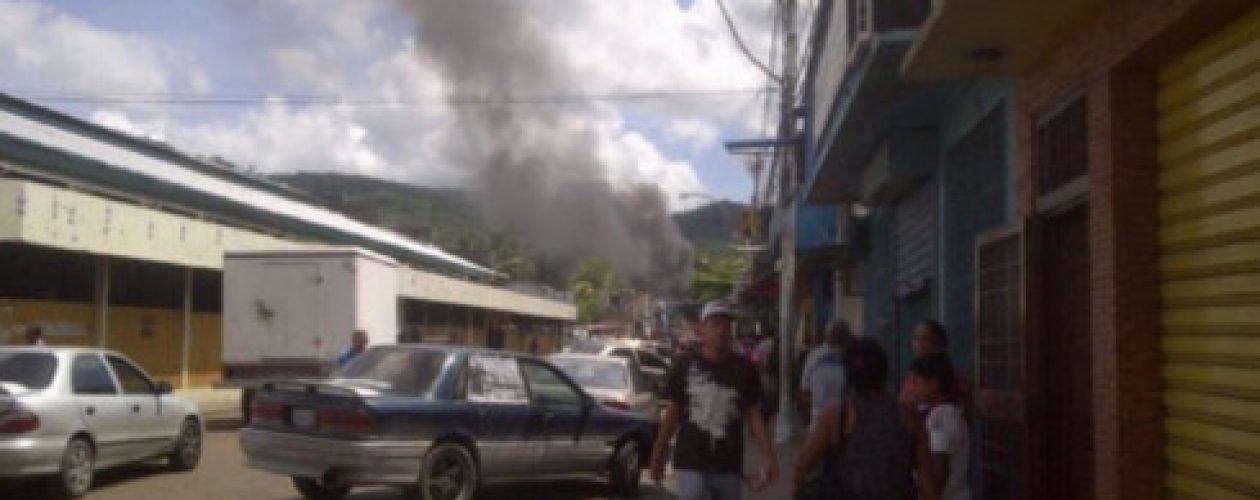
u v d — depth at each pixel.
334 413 12.24
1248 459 6.17
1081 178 8.20
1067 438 9.14
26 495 13.62
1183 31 6.58
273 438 12.62
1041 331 9.27
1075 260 9.00
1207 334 6.66
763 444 8.57
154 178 32.38
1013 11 7.70
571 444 14.15
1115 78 7.45
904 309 19.47
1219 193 6.53
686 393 8.57
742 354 8.63
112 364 14.83
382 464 12.16
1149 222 7.33
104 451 14.08
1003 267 10.34
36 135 30.12
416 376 13.03
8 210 22.95
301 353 24.14
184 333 32.84
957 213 14.06
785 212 23.94
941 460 7.56
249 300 24.45
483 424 13.11
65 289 27.91
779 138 24.67
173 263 29.31
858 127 15.38
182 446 16.00
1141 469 7.20
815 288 35.31
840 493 6.36
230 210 36.56
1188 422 6.90
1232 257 6.36
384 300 26.30
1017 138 10.19
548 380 14.27
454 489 12.83
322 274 24.30
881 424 6.38
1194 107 6.85
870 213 23.78
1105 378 7.46
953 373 7.92
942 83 13.02
